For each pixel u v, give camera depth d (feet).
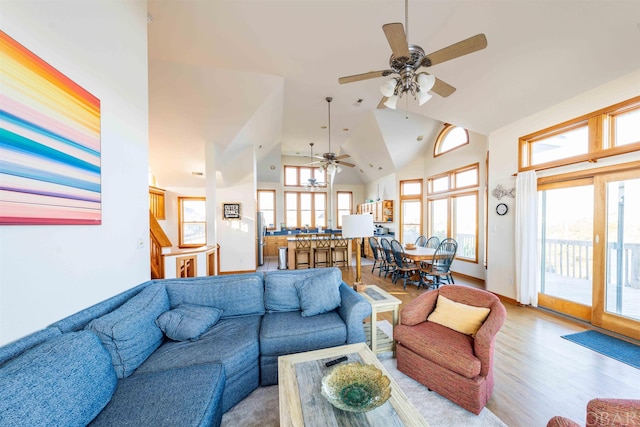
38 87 3.86
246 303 7.44
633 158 7.98
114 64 5.81
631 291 8.33
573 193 9.93
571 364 6.89
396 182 23.70
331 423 3.36
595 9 6.59
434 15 7.49
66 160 4.36
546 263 10.98
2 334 3.41
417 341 6.05
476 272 16.46
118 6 5.96
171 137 13.97
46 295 4.03
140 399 3.94
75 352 3.61
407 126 19.31
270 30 8.07
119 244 5.93
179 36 8.34
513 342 8.09
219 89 11.29
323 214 32.86
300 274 8.23
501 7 7.18
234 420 5.07
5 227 3.43
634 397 5.68
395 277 16.20
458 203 18.61
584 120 9.16
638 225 8.18
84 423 3.34
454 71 10.01
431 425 4.90
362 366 4.47
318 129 20.44
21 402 2.75
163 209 22.49
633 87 7.86
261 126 16.26
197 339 5.91
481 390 5.05
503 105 11.02
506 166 12.10
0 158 3.29
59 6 4.32
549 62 8.44
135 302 5.61
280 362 4.84
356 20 7.66
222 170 17.46
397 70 6.63
